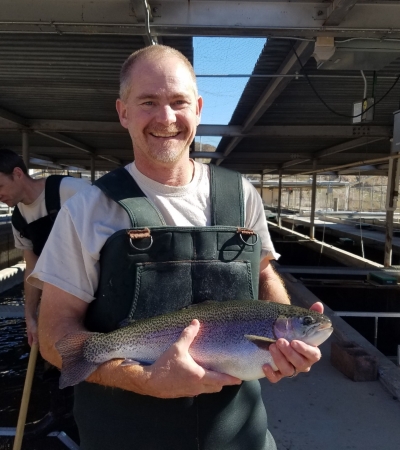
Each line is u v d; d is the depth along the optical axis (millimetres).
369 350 4055
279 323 1536
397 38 3852
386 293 7086
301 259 14047
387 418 2998
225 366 1493
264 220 1811
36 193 2711
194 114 1652
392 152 7980
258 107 6887
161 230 1479
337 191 38219
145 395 1505
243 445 1604
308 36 3863
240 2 3613
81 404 1628
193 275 1511
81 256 1539
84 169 21844
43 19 3520
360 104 5633
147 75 1575
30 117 8773
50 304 1556
